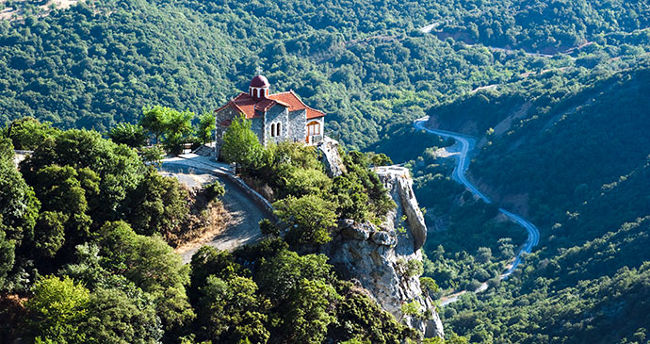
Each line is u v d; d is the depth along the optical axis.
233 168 95.00
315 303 71.12
